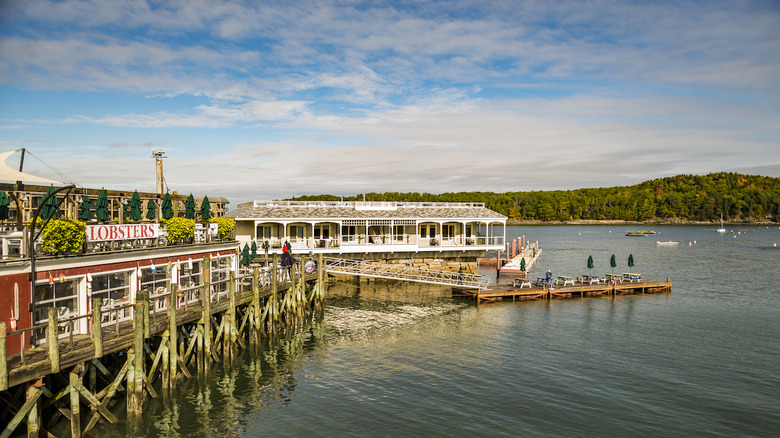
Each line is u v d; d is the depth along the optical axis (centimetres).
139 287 2311
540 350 3070
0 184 2323
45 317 1872
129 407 1934
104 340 1869
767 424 2062
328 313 4084
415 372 2662
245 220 5462
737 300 4731
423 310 4200
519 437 1936
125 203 2745
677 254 9975
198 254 2797
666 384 2498
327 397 2309
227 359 2655
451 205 6200
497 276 6438
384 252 5444
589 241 14638
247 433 1942
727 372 2677
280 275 3728
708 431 2002
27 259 1762
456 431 1983
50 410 1806
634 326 3678
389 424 2039
